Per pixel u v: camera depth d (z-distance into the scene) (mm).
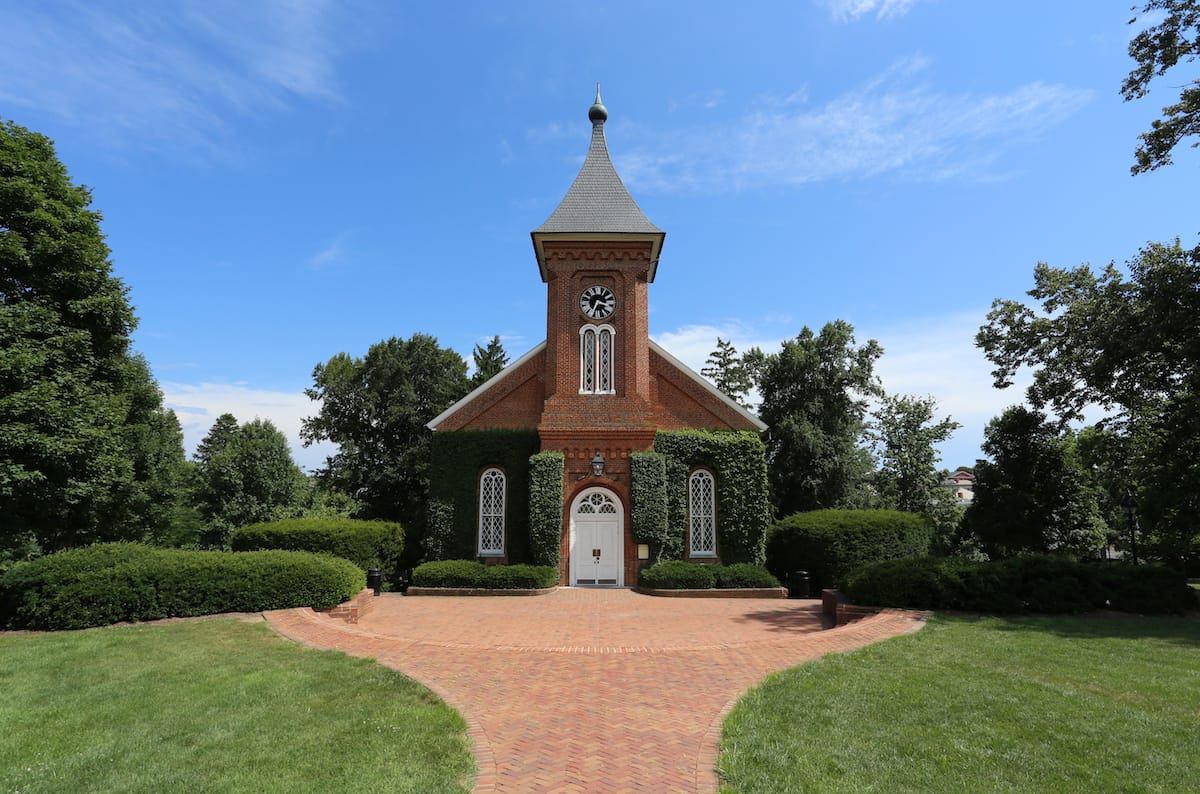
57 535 27109
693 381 26875
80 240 21438
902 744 6945
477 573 22141
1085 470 31219
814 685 9102
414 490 40406
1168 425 21078
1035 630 13000
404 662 10633
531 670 10312
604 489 24547
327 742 7062
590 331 25781
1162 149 19344
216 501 38031
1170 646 11625
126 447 30281
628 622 16297
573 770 6500
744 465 25391
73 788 5945
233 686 9039
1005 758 6566
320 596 15055
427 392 41906
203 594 14109
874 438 43594
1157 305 19016
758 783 6059
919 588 15305
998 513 29203
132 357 32844
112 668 9992
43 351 18562
